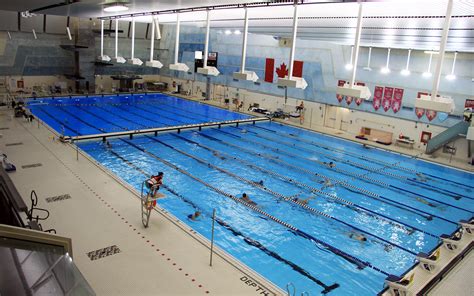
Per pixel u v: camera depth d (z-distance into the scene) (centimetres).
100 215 740
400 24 815
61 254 326
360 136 1784
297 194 1062
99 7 923
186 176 1145
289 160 1395
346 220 919
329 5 690
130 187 904
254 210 934
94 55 2559
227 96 2520
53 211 741
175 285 531
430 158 1514
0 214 645
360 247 791
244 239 791
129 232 679
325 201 1028
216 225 842
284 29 1360
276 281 652
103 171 1009
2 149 1136
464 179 1312
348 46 1814
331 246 788
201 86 2708
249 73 862
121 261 582
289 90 2128
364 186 1173
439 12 614
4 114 1611
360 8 620
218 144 1560
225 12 1020
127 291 509
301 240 804
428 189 1188
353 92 657
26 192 825
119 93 2608
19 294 270
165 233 687
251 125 1973
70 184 896
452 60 1480
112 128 1725
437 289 582
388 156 1546
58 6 975
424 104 546
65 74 2564
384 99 1725
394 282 554
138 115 2072
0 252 302
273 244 779
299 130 1923
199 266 587
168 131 1681
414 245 815
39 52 2417
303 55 2030
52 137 1316
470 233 805
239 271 583
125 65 2830
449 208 1040
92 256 590
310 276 674
